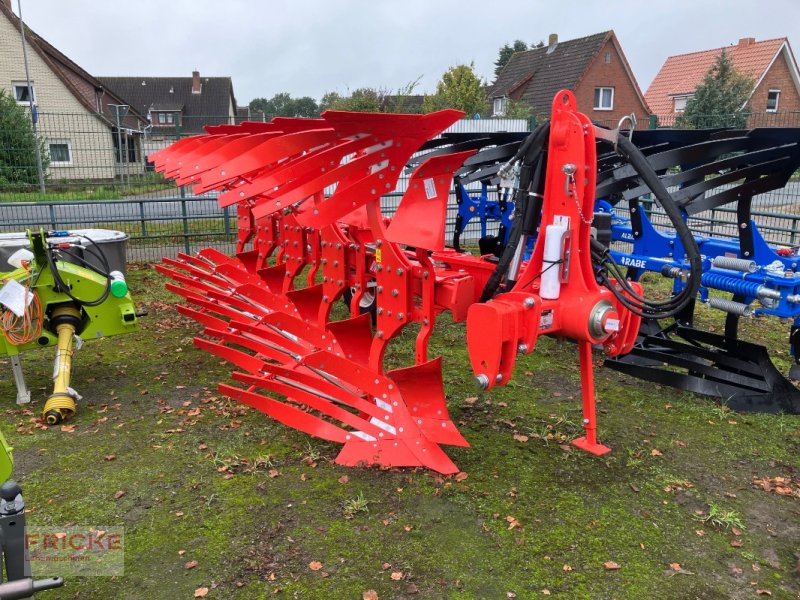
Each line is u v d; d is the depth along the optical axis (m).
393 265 3.46
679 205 4.11
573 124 3.02
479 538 2.88
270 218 5.67
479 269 3.66
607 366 5.04
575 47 28.05
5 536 1.69
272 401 3.83
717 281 4.30
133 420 4.06
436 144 5.98
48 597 2.50
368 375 3.59
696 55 29.12
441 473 3.38
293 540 2.86
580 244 3.19
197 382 4.71
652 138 4.64
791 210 10.52
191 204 12.35
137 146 11.31
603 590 2.56
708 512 3.10
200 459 3.57
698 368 4.54
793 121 9.80
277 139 3.14
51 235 4.48
